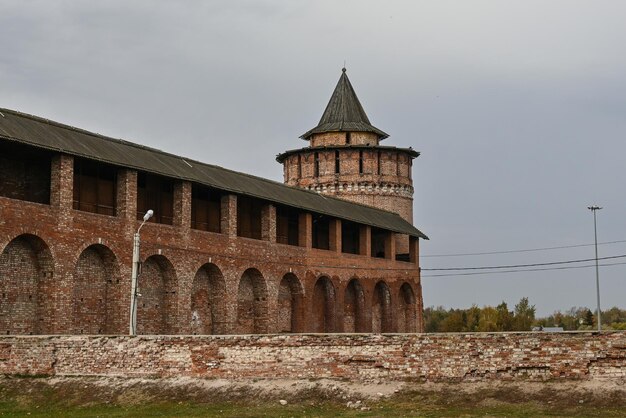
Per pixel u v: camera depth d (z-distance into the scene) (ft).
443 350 101.55
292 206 193.06
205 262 165.78
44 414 99.30
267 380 106.11
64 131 144.46
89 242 139.44
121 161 146.00
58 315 132.36
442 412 93.35
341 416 92.94
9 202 125.90
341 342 105.09
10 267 129.18
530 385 97.09
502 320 362.94
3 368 112.06
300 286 198.29
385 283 234.17
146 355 109.29
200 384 106.22
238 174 190.90
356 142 272.72
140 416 96.07
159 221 164.45
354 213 225.56
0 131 124.06
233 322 172.55
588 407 91.50
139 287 151.02
